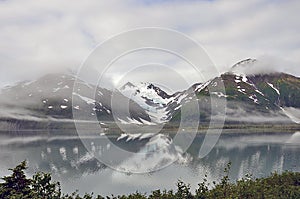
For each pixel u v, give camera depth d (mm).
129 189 28812
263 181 18453
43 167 48625
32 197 13008
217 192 16234
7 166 51625
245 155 66625
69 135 121250
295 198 15188
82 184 33312
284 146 86062
